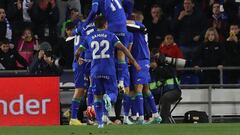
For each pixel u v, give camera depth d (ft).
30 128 117.50
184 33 169.37
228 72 160.04
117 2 127.75
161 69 143.54
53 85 134.82
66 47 156.66
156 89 144.77
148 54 136.77
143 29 135.23
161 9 174.29
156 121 136.87
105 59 111.04
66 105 150.82
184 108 155.43
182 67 154.81
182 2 181.16
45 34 166.30
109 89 111.34
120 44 112.16
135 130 108.37
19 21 170.60
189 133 101.30
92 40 111.86
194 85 155.12
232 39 162.71
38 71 143.54
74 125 126.41
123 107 140.67
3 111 132.98
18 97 133.59
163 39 169.78
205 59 159.94
